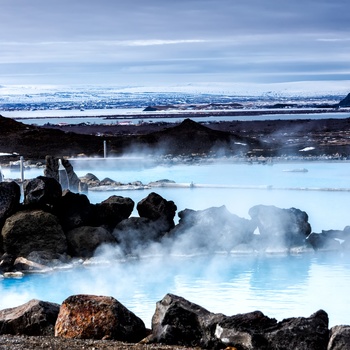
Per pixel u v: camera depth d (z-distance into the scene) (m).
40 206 16.86
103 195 25.22
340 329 8.48
